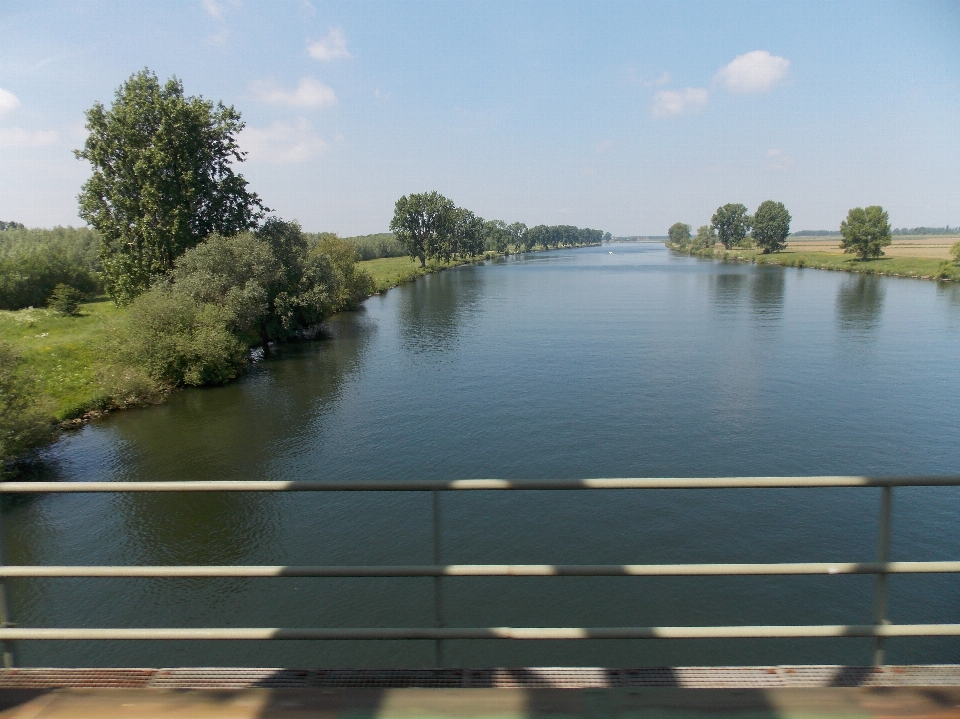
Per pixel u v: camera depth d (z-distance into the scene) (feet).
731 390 75.66
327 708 7.84
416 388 80.53
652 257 535.60
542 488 7.65
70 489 7.77
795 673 8.32
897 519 42.19
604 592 34.58
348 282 172.65
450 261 410.72
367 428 64.44
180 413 71.41
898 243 483.10
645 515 43.21
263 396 78.18
